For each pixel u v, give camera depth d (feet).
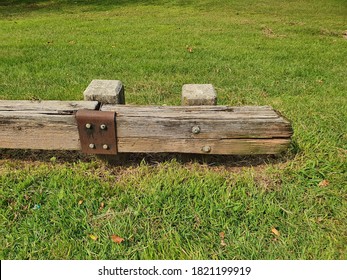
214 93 7.43
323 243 5.90
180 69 14.97
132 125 6.77
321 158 7.91
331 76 14.24
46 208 6.53
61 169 7.46
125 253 5.75
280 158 7.88
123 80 13.48
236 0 45.27
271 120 6.72
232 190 6.97
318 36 23.47
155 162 7.77
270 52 17.97
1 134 6.93
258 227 6.22
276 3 42.88
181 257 5.66
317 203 6.72
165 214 6.40
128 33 23.68
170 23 28.45
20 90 12.08
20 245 5.88
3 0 49.90
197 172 7.38
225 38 21.83
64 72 14.32
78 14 36.40
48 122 6.80
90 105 7.01
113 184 7.14
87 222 6.22
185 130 6.81
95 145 6.97
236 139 6.88
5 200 6.66
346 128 9.36
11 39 21.45
